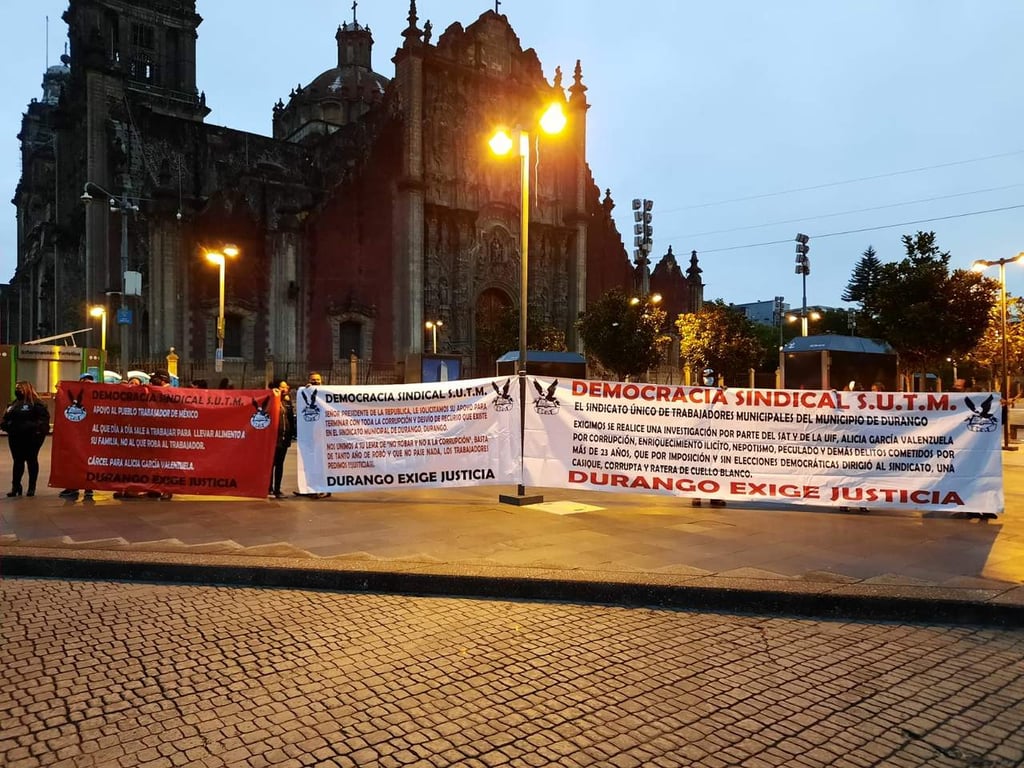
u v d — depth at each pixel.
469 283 51.78
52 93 88.12
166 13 63.50
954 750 3.73
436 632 5.52
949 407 9.51
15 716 4.02
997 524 9.34
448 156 51.50
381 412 10.68
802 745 3.76
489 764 3.54
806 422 9.82
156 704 4.18
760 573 6.70
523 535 8.30
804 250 39.78
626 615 6.04
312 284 47.03
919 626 5.82
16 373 26.27
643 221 46.19
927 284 24.19
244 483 10.69
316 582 6.76
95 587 6.73
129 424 10.79
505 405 10.52
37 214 77.50
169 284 42.22
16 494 11.12
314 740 3.77
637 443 10.18
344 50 71.69
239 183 45.91
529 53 56.59
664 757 3.62
